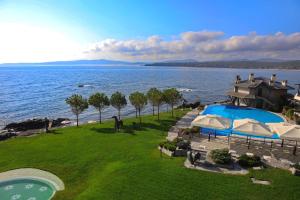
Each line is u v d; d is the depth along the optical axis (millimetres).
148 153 27641
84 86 141000
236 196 18406
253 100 59375
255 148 28656
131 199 18203
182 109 60062
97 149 29641
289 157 26078
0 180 21938
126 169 23062
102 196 18719
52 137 35781
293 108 53219
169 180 20688
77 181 21969
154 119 47719
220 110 56719
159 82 171625
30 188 20828
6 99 92688
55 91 117312
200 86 146625
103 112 70312
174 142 29141
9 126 53562
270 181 20641
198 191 19031
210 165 23578
